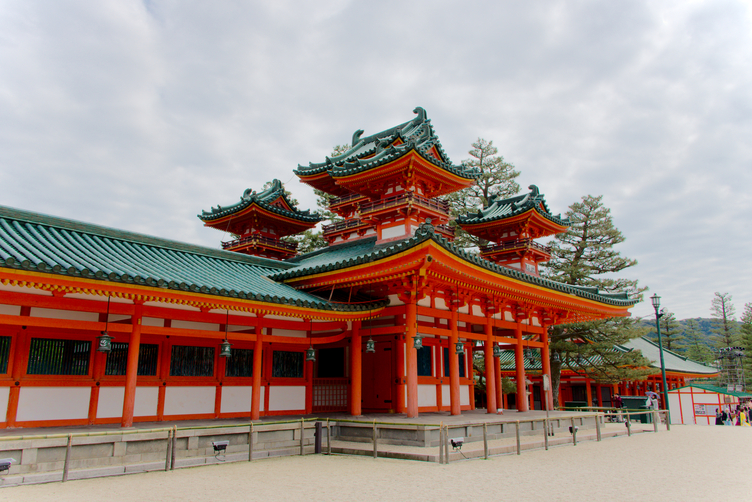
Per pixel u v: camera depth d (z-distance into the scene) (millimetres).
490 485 10695
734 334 85750
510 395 46375
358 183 24922
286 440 15789
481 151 42688
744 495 10016
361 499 9430
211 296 14883
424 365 22172
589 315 29266
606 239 43250
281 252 33969
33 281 11961
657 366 44562
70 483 10883
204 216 34375
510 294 22641
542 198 28359
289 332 20609
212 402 18016
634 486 10781
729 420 35219
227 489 10297
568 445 17922
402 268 17453
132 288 13375
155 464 12633
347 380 22234
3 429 13594
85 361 15438
